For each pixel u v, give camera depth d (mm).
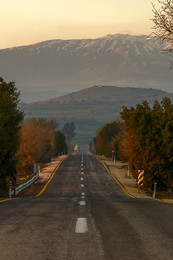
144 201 32438
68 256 9367
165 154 57594
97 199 35688
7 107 54500
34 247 10328
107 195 53438
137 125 62938
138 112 62781
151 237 12094
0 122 51500
